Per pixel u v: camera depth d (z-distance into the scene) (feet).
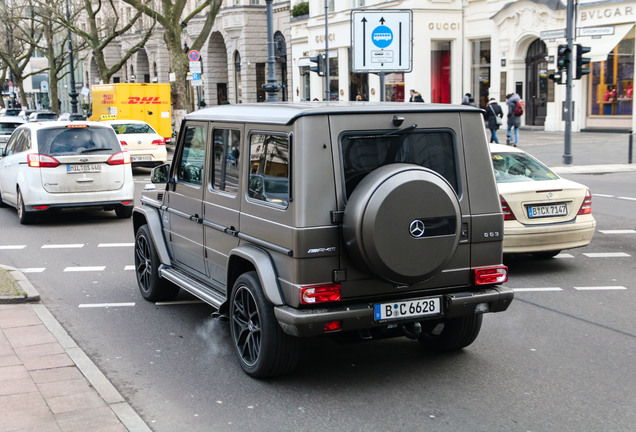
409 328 17.95
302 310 16.21
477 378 18.08
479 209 17.85
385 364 19.17
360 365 19.12
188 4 192.75
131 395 17.17
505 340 21.16
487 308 17.89
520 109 85.20
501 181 30.35
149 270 25.44
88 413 15.37
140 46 130.52
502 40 111.65
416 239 16.06
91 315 24.16
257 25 172.35
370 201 15.71
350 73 136.67
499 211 18.08
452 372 18.52
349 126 16.53
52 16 163.22
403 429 15.17
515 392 17.15
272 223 16.98
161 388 17.60
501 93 112.98
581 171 65.21
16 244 37.65
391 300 16.90
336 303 16.55
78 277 29.91
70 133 43.52
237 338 18.62
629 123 95.35
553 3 101.09
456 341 19.45
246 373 18.43
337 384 17.75
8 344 20.07
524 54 110.01
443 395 16.99
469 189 17.78
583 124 102.47
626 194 52.08
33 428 14.58
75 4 176.86
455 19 119.85
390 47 51.67
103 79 132.26
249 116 18.39
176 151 22.91
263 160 17.62
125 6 228.63
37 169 42.29
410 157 17.24
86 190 43.21
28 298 24.80
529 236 28.86
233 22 172.14
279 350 17.21
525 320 23.20
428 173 16.25
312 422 15.56
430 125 17.40
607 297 25.94
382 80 51.96
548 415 15.81
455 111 17.72
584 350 20.18
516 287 27.61
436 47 120.98
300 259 16.06
